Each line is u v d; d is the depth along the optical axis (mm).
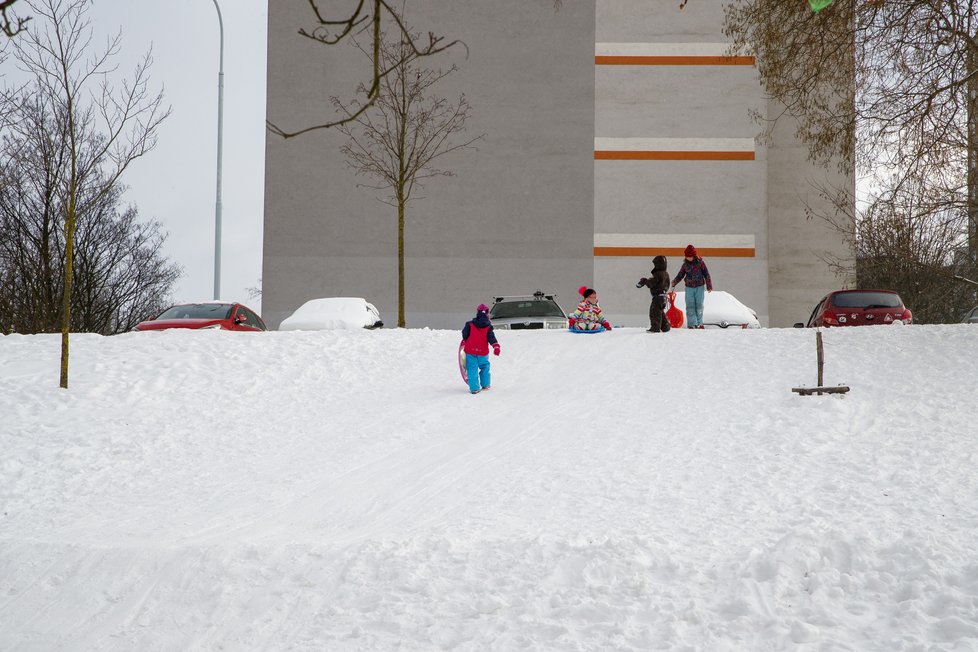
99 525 7902
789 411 10953
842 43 15039
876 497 7781
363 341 16453
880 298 18797
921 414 10477
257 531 7570
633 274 32375
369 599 5934
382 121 32094
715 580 5859
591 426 11055
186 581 6426
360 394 13273
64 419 11531
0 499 8812
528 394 13109
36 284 30328
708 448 9797
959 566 5734
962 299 32312
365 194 32312
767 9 15906
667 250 32375
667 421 11055
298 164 32281
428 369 14828
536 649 5102
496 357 15750
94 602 6242
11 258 30172
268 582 6312
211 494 8852
